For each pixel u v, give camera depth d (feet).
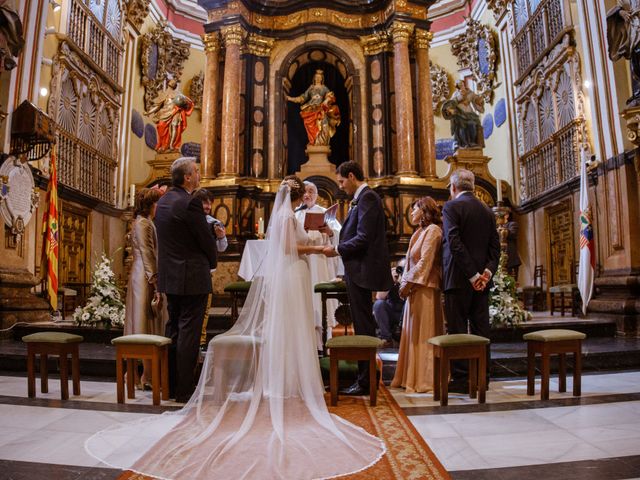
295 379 11.18
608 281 25.82
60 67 32.89
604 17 26.66
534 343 13.47
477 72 48.91
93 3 37.96
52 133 26.37
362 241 13.28
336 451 8.55
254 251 22.40
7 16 23.43
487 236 13.96
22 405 12.48
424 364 14.21
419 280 14.38
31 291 27.78
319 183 36.78
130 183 44.29
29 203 26.66
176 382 13.42
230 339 11.45
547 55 36.24
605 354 18.30
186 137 50.98
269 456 8.20
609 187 26.76
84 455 8.66
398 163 37.14
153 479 7.45
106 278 22.47
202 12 53.36
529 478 7.56
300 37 39.40
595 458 8.44
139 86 46.80
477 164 40.40
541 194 37.42
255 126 38.34
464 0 51.26
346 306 16.98
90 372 17.30
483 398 12.64
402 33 37.73
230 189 35.37
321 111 38.22
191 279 12.69
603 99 26.94
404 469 7.80
